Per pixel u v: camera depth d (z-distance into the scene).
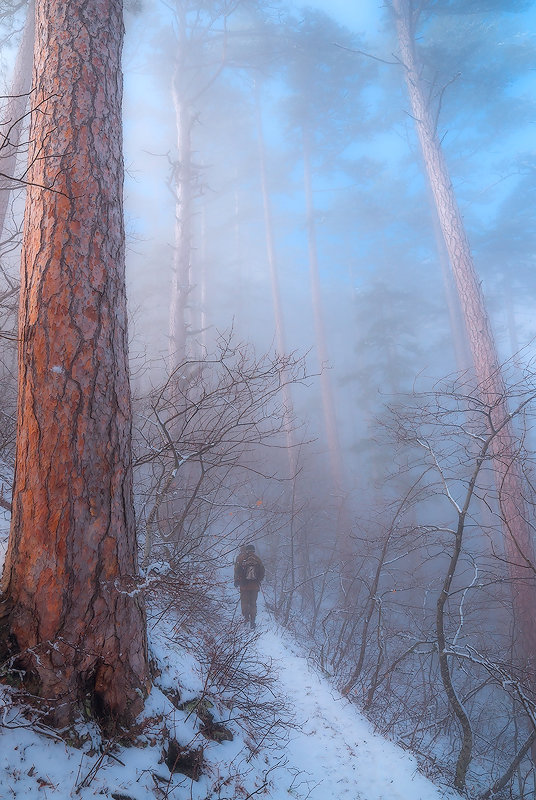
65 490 3.23
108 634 3.24
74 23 4.07
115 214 3.89
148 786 3.03
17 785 2.54
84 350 3.46
